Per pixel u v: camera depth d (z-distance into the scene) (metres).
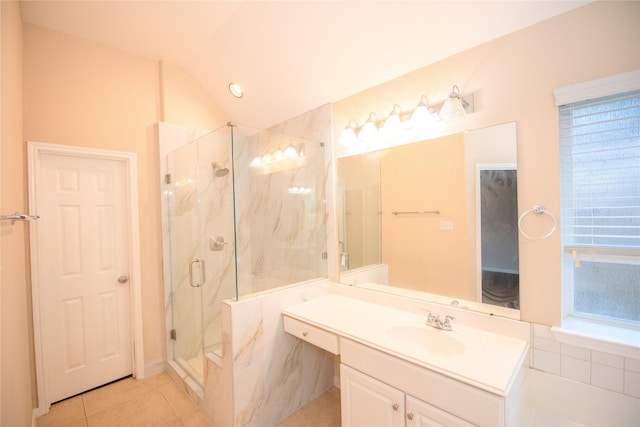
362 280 2.13
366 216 2.10
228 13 2.03
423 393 1.25
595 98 1.27
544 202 1.39
